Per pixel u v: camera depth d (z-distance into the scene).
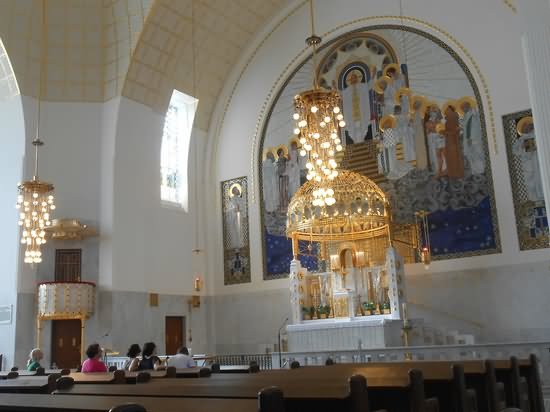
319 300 18.83
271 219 22.80
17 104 20.59
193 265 23.22
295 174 22.48
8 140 20.59
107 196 20.59
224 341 22.97
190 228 23.41
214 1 21.91
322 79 22.58
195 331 22.80
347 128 21.67
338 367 8.82
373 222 18.73
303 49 23.17
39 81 20.83
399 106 20.75
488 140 18.94
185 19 21.64
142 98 21.95
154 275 21.48
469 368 7.30
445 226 19.23
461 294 18.56
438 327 17.42
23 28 20.16
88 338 19.55
